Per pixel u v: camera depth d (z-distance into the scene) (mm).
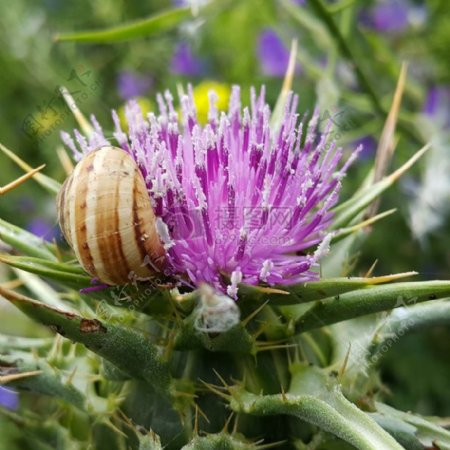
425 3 210
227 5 198
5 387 118
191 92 123
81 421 125
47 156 210
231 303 96
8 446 166
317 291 107
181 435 113
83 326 103
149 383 113
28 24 238
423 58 212
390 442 99
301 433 114
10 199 210
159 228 105
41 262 110
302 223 113
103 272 103
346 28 180
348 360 118
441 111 198
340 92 184
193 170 111
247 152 113
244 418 112
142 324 116
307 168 114
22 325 179
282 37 204
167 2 245
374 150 194
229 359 113
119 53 227
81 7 249
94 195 101
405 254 187
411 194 182
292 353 115
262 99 121
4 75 228
